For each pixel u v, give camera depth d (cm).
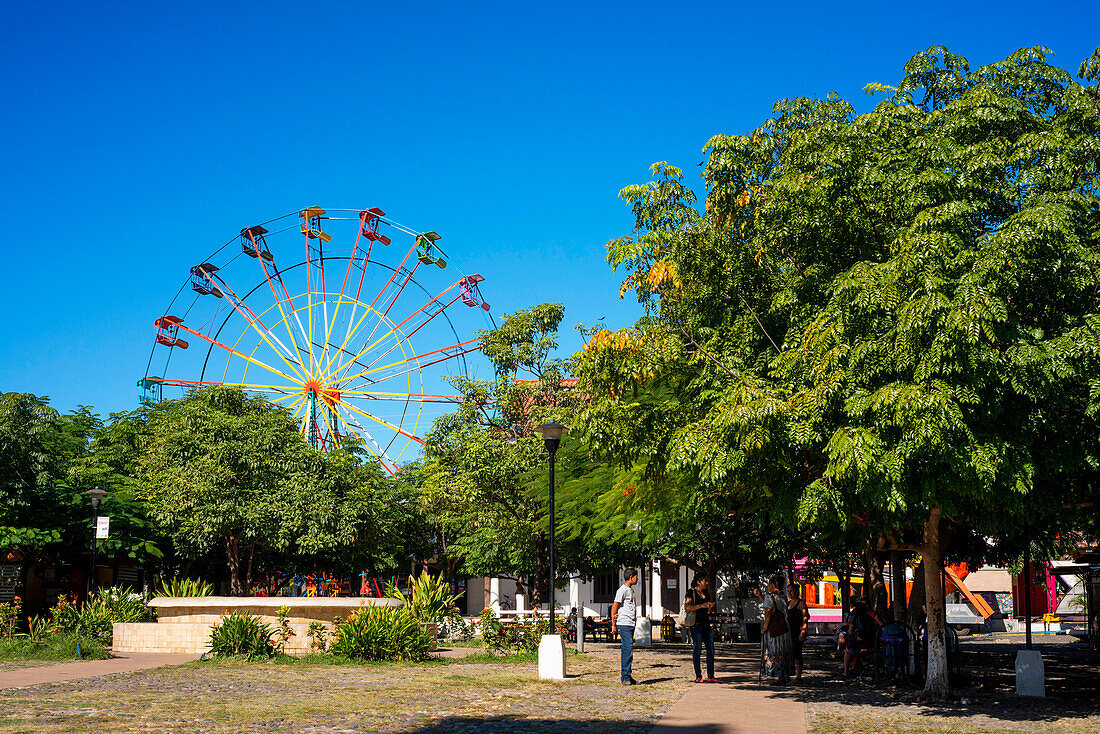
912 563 2791
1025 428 1192
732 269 1524
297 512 3612
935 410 1084
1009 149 1334
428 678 1712
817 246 1437
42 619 2378
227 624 2072
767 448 1246
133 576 4519
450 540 4694
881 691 1576
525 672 1880
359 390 5391
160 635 2277
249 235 5394
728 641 3322
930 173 1267
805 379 1275
